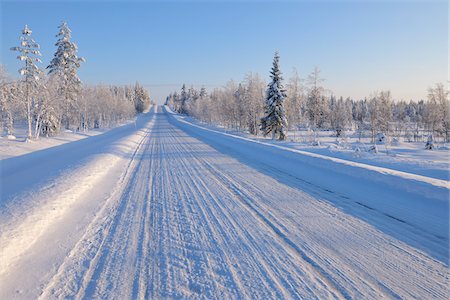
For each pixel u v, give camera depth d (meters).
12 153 20.05
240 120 50.25
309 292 3.32
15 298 3.28
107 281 3.64
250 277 3.67
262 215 6.07
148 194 7.99
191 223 5.66
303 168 11.47
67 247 4.63
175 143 24.83
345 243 4.62
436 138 40.91
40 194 7.16
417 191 7.00
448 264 3.90
